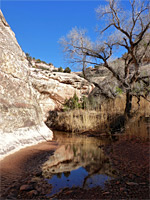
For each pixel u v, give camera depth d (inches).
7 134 158.9
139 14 329.1
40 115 275.4
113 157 140.7
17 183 91.5
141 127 246.8
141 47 375.2
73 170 114.3
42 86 561.3
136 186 83.3
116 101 417.1
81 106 545.6
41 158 141.8
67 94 666.8
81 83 735.1
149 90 346.6
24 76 234.2
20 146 164.4
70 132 365.1
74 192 81.9
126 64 369.4
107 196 76.0
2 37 200.4
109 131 303.4
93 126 348.8
